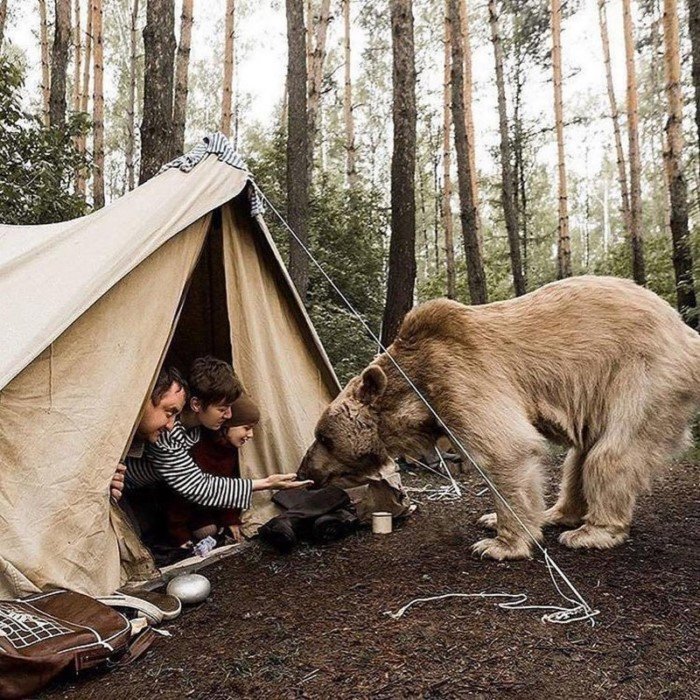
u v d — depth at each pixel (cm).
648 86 3064
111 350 349
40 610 280
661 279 1902
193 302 495
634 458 379
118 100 3216
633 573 351
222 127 1759
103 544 333
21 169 870
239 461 449
